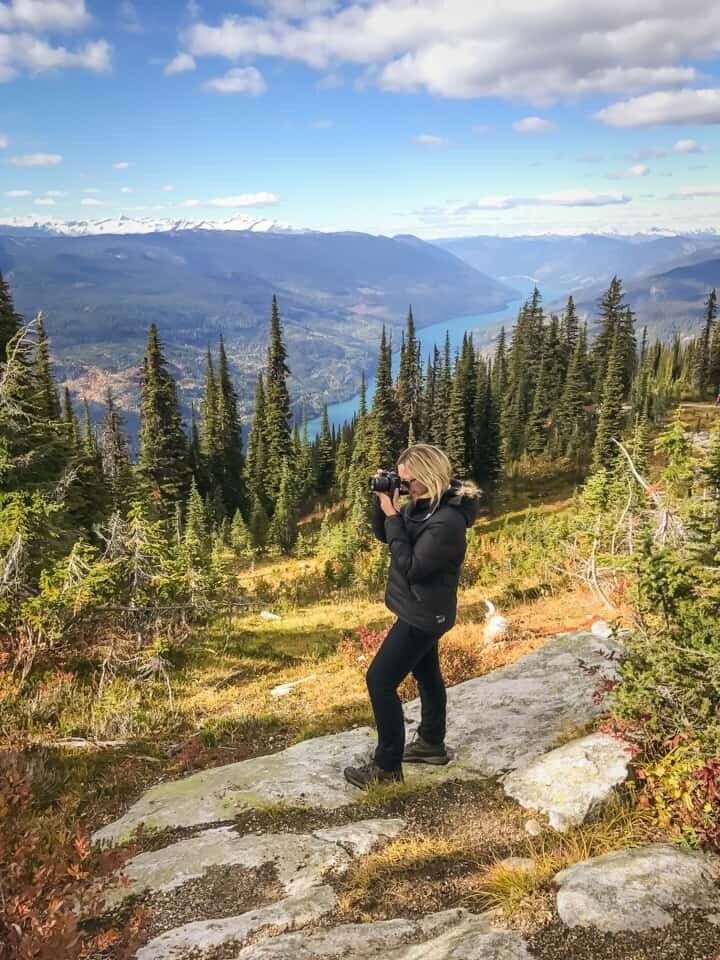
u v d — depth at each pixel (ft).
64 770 20.88
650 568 14.03
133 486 90.53
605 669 20.94
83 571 38.24
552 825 12.83
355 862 12.53
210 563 60.95
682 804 11.89
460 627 41.42
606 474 56.75
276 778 17.04
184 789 17.84
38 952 8.77
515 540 79.15
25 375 55.62
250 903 11.64
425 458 13.15
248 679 37.27
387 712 15.11
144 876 12.84
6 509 44.42
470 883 11.31
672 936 8.71
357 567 78.89
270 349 233.55
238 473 243.40
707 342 283.18
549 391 263.29
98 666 35.06
